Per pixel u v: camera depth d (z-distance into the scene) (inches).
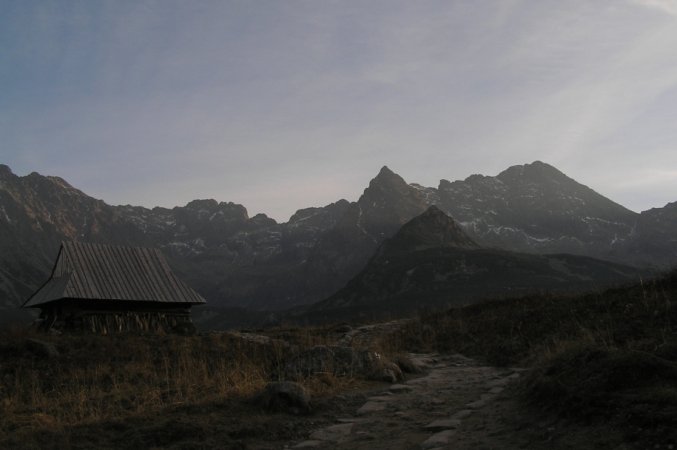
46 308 1187.9
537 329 780.0
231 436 397.4
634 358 354.9
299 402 458.0
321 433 401.4
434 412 443.8
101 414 463.8
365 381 573.3
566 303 888.3
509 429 356.8
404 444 362.0
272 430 410.3
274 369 631.8
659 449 273.3
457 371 656.4
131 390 561.9
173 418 426.0
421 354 844.6
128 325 1128.8
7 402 513.3
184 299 1191.6
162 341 861.2
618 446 287.3
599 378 353.4
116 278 1171.3
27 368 677.3
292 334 1078.4
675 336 479.8
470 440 347.9
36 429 418.6
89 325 1088.2
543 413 362.3
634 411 307.0
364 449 359.6
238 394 501.0
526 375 470.9
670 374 340.8
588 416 327.6
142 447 378.3
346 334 1091.9
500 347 753.0
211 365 706.2
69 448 376.2
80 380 631.8
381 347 823.7
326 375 563.2
